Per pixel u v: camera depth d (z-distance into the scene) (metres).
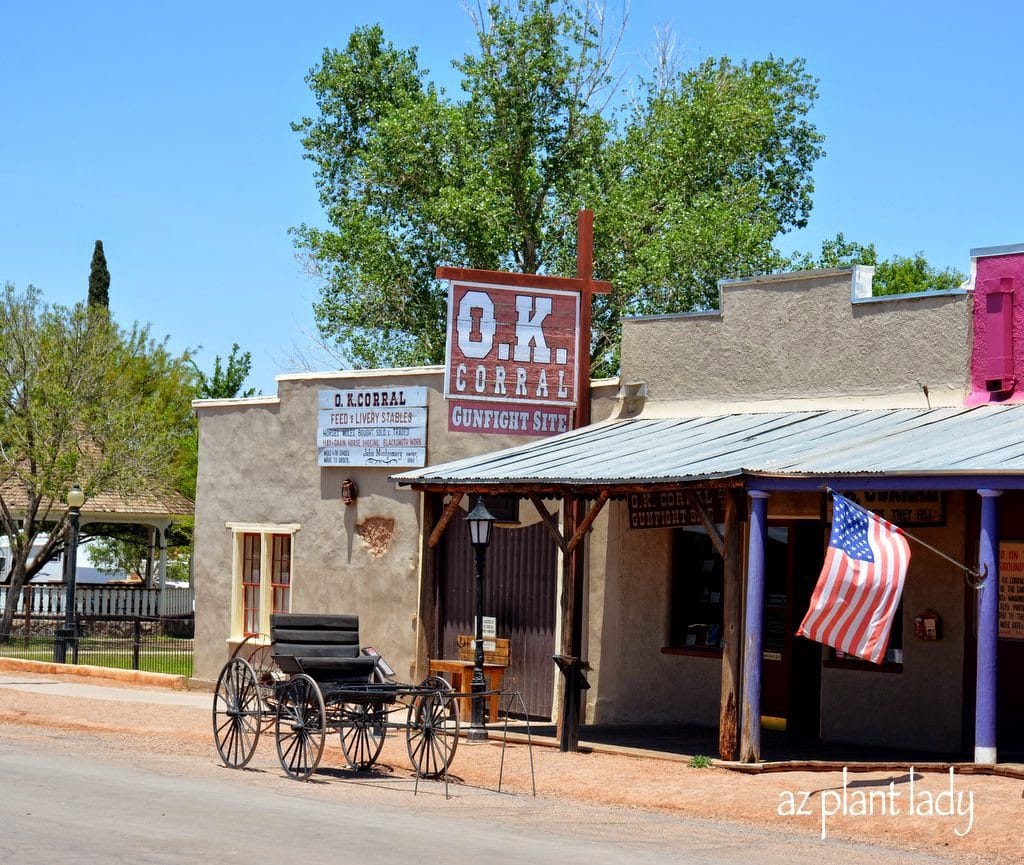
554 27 35.53
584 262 19.67
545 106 35.81
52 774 13.83
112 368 38.03
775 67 43.03
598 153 36.59
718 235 33.34
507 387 19.08
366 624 21.77
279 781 14.10
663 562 19.30
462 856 10.08
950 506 16.52
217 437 24.44
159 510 39.06
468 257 35.47
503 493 16.95
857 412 17.38
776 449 15.41
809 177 43.47
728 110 37.50
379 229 35.75
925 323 17.08
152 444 36.88
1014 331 16.38
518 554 19.84
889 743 16.81
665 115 38.16
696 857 10.55
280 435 23.36
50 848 9.73
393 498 21.56
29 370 36.62
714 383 19.12
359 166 37.66
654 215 35.22
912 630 16.75
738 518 14.58
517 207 35.53
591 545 20.00
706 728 18.56
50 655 29.55
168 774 14.28
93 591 38.53
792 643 18.20
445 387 18.75
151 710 20.42
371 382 21.95
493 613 20.05
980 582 13.34
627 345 20.12
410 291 36.31
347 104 40.00
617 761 15.34
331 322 37.53
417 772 14.59
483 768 15.02
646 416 19.70
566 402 19.42
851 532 13.39
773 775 13.91
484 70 35.44
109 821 11.01
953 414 16.23
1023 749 15.71
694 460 15.37
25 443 36.09
